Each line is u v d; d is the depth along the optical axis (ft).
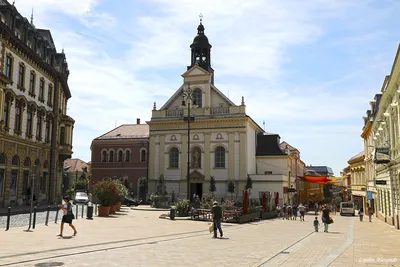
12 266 33.53
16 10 111.45
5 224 71.15
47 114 139.03
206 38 203.41
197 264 36.63
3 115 103.55
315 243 57.67
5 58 105.70
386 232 80.84
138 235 60.64
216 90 191.11
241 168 179.01
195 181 184.65
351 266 37.19
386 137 100.17
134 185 200.85
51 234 58.18
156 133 195.11
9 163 110.11
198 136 188.03
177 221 92.89
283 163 191.31
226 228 80.69
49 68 138.00
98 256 39.75
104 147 208.13
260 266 36.52
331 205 204.03
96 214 106.32
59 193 155.43
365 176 173.47
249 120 183.62
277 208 144.77
